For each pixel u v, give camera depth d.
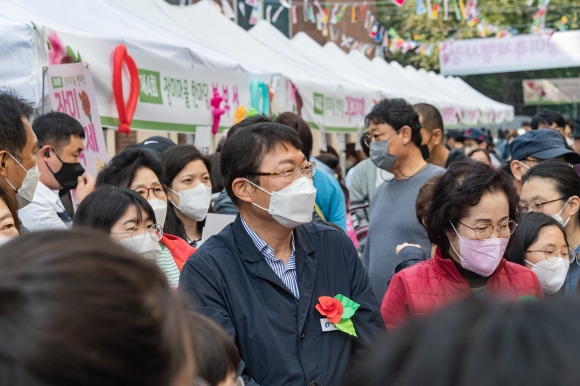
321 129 10.10
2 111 3.65
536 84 36.16
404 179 5.53
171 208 4.99
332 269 3.42
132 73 6.13
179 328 1.11
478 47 29.02
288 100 9.07
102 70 5.91
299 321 3.22
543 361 0.86
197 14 9.80
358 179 6.80
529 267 4.33
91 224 3.79
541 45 28.64
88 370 0.99
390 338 0.97
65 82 5.35
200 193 4.95
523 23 35.88
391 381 0.93
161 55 6.64
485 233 3.63
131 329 1.03
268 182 3.30
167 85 6.76
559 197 4.78
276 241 3.35
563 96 36.00
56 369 0.98
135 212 3.83
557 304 0.93
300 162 3.36
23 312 0.99
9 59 5.07
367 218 6.82
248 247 3.32
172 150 4.98
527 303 0.95
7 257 1.07
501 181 3.64
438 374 0.89
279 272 3.33
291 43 13.42
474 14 18.67
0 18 5.25
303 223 3.34
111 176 4.52
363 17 17.97
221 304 3.20
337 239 3.51
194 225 5.16
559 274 4.30
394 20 31.58
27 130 3.73
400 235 5.39
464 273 3.77
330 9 18.59
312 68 11.62
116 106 6.04
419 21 31.05
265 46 10.81
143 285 1.08
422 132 6.47
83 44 5.70
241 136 3.38
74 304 1.00
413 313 3.69
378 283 5.43
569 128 11.63
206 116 7.37
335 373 3.20
